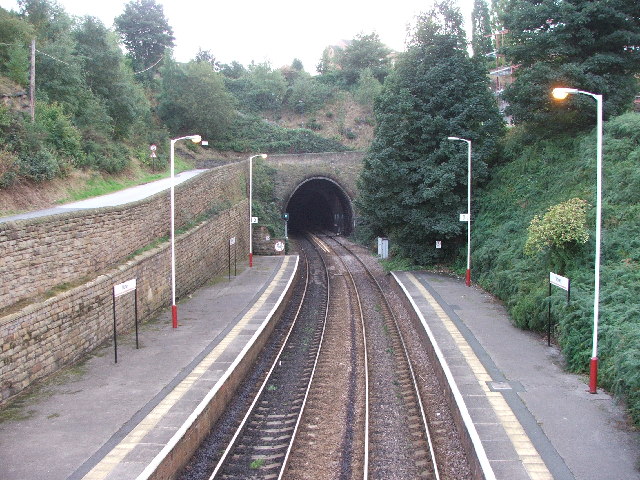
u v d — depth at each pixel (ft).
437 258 98.12
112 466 29.01
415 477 32.04
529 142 87.86
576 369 44.52
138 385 40.91
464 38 93.61
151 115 163.94
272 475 31.86
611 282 49.19
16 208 65.98
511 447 31.86
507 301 66.28
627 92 76.89
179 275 72.69
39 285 43.06
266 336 59.82
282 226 144.05
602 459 30.45
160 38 204.64
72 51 104.99
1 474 28.27
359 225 149.07
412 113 92.63
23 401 37.78
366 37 239.91
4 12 93.15
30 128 76.89
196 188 87.15
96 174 93.76
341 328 67.41
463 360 47.70
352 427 38.99
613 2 72.84
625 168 61.00
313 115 217.15
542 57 80.89
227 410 41.65
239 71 248.52
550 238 56.39
